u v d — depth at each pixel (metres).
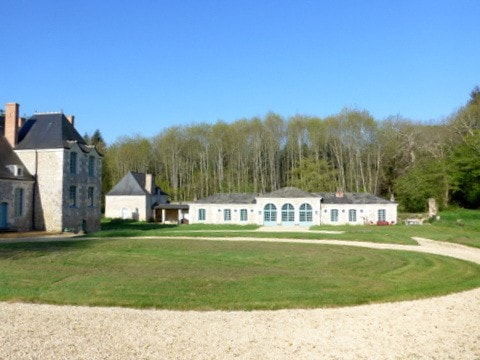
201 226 49.09
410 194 61.41
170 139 84.94
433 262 21.34
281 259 22.00
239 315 11.76
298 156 82.56
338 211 53.97
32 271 17.70
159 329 10.42
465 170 57.16
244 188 81.31
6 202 37.72
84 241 30.09
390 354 9.00
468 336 10.20
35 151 40.47
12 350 8.88
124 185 66.56
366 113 74.44
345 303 13.08
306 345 9.47
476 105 64.94
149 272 17.73
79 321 11.00
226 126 82.44
